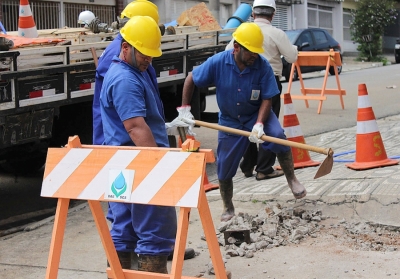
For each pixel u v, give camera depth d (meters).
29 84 6.00
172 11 23.19
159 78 7.49
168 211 3.78
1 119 5.78
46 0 18.12
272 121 5.48
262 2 6.89
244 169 7.20
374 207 5.43
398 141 8.31
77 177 3.52
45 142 7.02
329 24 36.75
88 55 6.67
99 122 4.54
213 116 8.76
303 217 5.50
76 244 5.33
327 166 4.65
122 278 3.71
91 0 19.62
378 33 33.44
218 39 8.41
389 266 4.45
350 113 11.84
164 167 3.31
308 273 4.41
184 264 4.74
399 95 13.81
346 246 4.90
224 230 5.21
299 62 12.40
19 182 8.09
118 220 3.99
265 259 4.72
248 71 5.23
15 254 5.22
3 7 16.98
